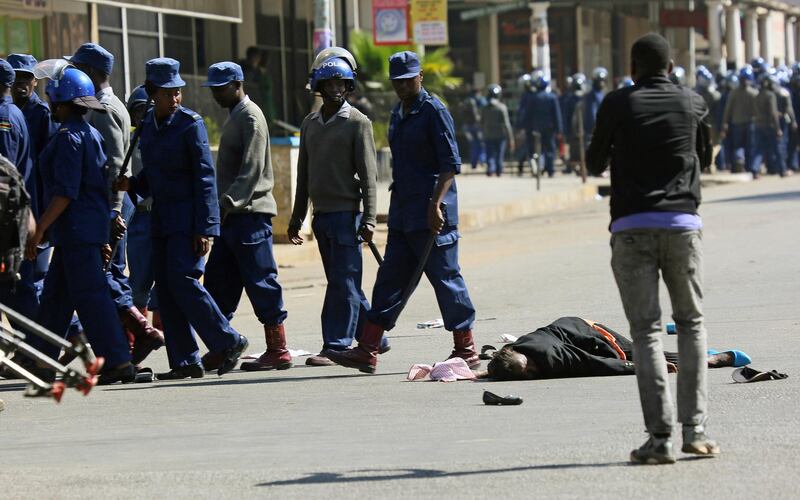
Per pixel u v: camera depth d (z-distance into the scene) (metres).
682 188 15.30
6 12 42.59
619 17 120.88
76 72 22.36
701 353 15.38
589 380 21.34
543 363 21.62
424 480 14.84
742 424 17.23
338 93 23.62
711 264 36.97
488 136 84.12
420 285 37.00
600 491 14.07
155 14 52.03
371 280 38.44
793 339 24.52
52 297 22.64
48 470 16.14
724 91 85.88
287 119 68.06
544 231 52.03
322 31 47.25
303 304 34.25
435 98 22.52
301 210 24.59
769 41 139.62
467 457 15.95
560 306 31.08
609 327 27.33
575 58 111.44
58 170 22.11
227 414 19.88
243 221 23.77
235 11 46.25
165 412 20.23
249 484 14.97
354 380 22.62
